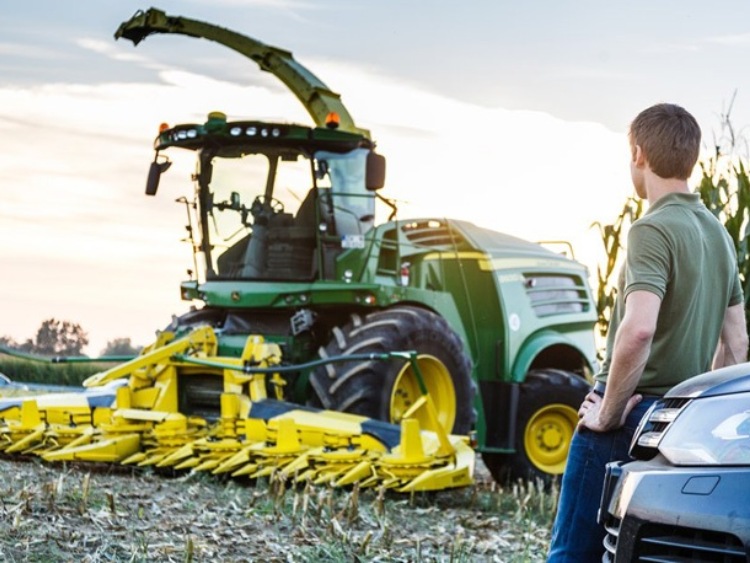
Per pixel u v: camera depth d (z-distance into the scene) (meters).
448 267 11.43
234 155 10.28
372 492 8.30
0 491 6.75
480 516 8.16
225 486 8.46
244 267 10.28
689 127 4.11
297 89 12.05
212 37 12.44
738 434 3.38
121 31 12.68
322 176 10.11
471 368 10.44
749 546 3.22
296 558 5.66
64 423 9.56
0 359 15.95
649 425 3.76
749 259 8.69
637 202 9.76
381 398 9.46
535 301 12.06
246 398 9.10
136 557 5.25
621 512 3.61
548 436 11.76
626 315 3.97
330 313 10.30
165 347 9.48
